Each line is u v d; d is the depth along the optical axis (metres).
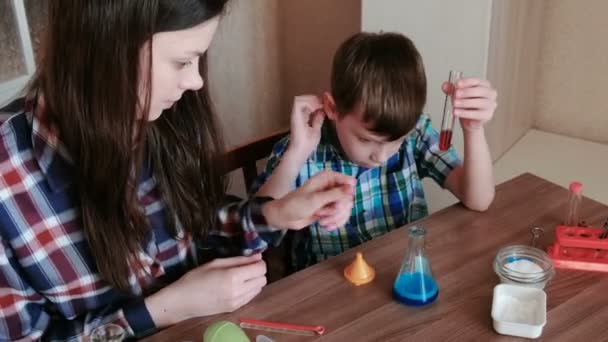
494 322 0.86
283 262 1.40
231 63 2.39
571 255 1.01
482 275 0.98
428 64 1.77
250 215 1.07
